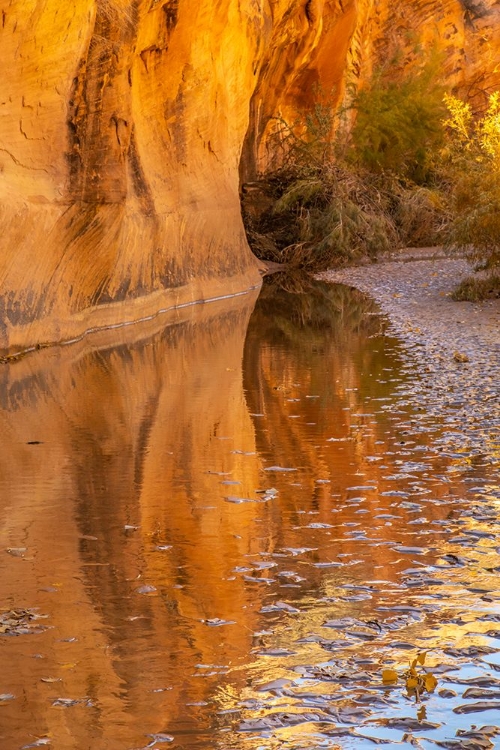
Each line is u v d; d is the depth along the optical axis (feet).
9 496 26.91
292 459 30.96
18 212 51.47
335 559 21.89
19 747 14.21
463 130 85.46
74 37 53.57
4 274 51.88
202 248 85.51
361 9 147.33
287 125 121.08
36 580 20.65
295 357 52.95
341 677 16.30
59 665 16.72
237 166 96.37
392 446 32.42
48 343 56.90
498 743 14.30
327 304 79.77
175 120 78.84
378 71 135.13
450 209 124.57
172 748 14.25
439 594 19.80
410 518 24.76
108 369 49.32
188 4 75.05
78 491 27.40
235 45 90.63
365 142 133.39
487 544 22.77
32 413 38.32
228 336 62.28
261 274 106.11
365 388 43.21
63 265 58.49
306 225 114.01
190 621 18.57
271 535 23.57
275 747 14.28
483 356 51.29
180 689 15.93
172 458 31.19
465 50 168.04
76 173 57.00
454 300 76.74
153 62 73.26
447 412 37.68
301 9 114.42
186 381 45.73
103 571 21.20
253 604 19.36
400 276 98.68
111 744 14.33
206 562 21.76
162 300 75.72
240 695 15.75
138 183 70.08
